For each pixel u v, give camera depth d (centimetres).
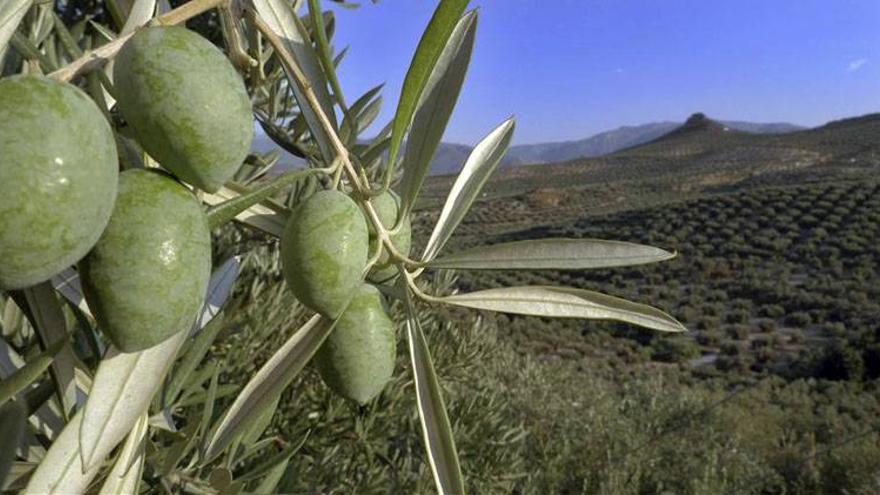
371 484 301
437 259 93
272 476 148
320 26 85
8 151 52
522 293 103
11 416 74
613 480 770
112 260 63
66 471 76
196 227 68
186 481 110
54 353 71
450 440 91
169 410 113
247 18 79
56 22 96
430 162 92
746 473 898
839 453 979
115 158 60
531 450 792
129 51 66
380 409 295
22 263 53
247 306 242
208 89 66
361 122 146
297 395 289
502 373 903
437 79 96
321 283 81
